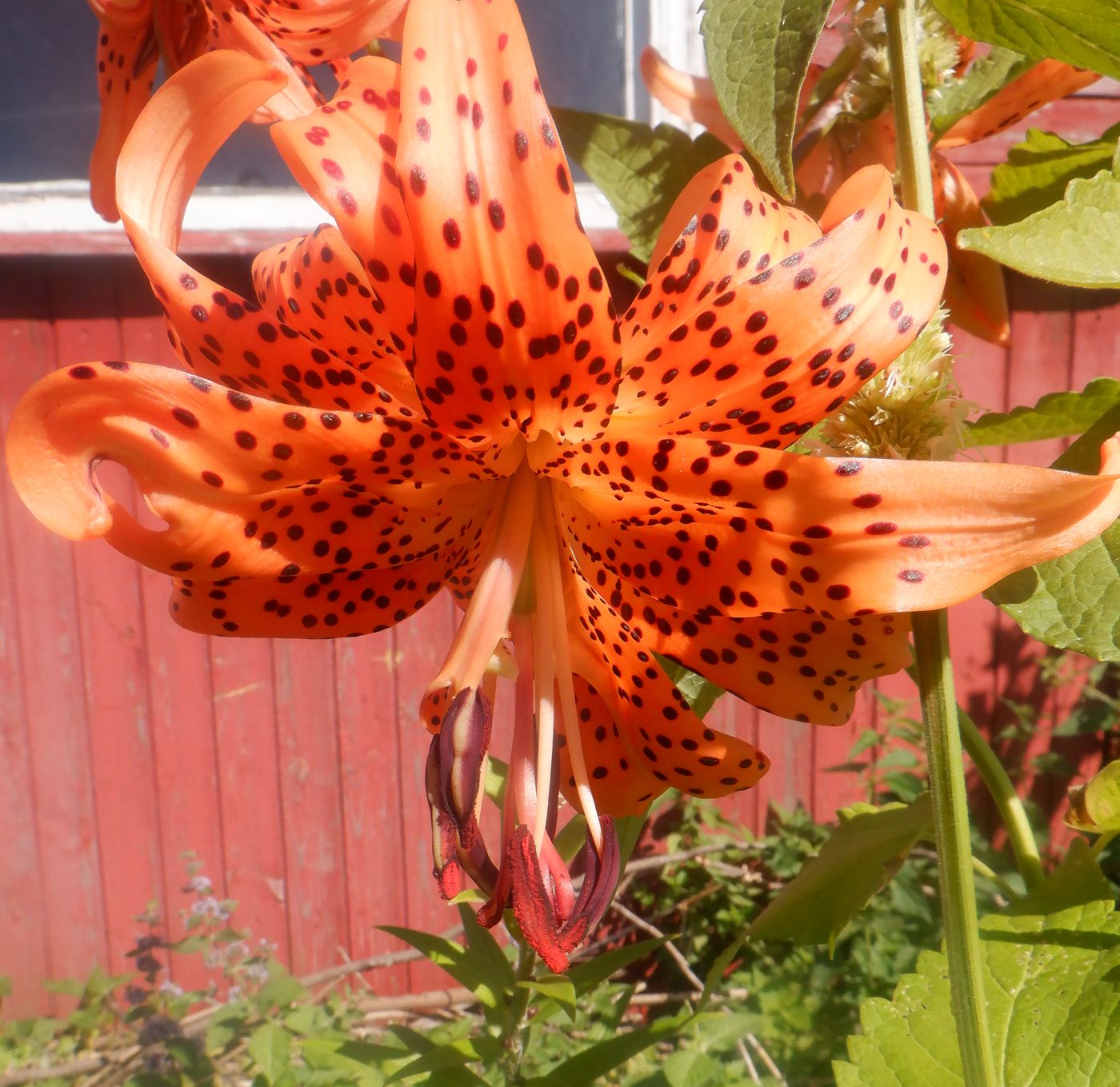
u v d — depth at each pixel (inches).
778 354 5.7
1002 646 28.9
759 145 5.2
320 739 25.5
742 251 6.0
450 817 6.7
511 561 6.8
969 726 8.5
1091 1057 7.0
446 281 5.3
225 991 26.4
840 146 8.1
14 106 22.9
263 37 8.1
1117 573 6.3
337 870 26.2
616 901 27.1
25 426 5.3
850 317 5.6
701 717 8.3
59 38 22.7
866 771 28.5
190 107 5.5
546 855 7.2
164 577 24.3
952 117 8.2
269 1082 19.1
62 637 24.0
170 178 5.6
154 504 5.6
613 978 28.1
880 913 24.7
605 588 7.1
